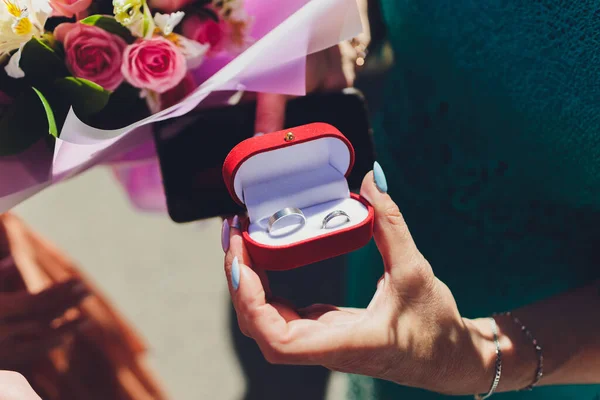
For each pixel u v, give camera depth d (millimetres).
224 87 409
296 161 410
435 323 409
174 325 975
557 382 462
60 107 403
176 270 1020
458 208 501
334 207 411
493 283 508
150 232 1049
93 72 390
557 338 448
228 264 392
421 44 477
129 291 1002
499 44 431
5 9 367
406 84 506
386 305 400
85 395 483
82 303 489
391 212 398
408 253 401
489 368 440
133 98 413
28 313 462
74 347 477
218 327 973
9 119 399
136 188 515
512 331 451
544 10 406
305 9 393
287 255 393
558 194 446
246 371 937
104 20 382
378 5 487
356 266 629
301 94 423
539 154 440
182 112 403
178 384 932
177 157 427
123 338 512
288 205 408
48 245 502
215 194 432
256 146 387
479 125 464
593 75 398
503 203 476
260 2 407
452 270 531
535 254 478
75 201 1078
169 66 390
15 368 455
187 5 393
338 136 396
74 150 408
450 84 470
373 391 656
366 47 475
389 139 540
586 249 461
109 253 1032
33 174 421
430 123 496
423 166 515
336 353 388
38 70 390
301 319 395
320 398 915
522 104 433
